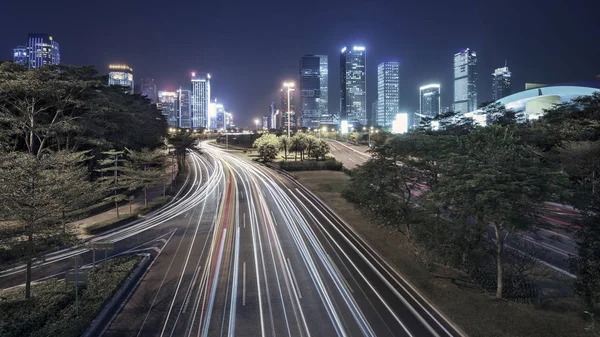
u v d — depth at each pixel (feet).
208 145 526.57
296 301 75.61
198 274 89.40
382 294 78.48
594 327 57.72
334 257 100.89
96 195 95.96
